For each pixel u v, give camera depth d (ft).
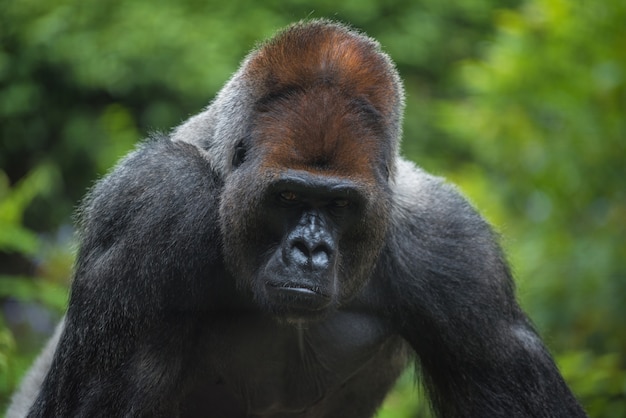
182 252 46.70
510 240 68.69
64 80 132.46
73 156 132.87
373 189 44.96
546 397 50.78
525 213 100.07
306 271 43.45
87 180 133.59
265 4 134.62
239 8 133.49
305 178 43.60
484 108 100.48
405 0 142.92
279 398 51.03
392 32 140.46
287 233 44.65
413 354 55.36
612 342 89.56
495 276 50.70
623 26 94.53
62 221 131.23
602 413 80.18
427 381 53.67
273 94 45.70
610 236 92.53
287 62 45.73
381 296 50.70
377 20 140.97
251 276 45.91
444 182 53.67
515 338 50.75
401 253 50.03
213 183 48.34
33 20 133.28
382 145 46.16
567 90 96.02
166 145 48.96
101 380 46.14
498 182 101.19
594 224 95.09
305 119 44.45
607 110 95.14
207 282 48.06
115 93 131.44
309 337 49.78
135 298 46.16
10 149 135.95
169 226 46.65
